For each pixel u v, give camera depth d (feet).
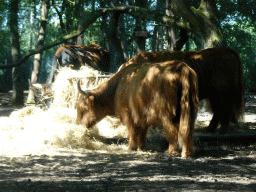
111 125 31.60
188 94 21.06
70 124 27.12
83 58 49.47
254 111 55.98
